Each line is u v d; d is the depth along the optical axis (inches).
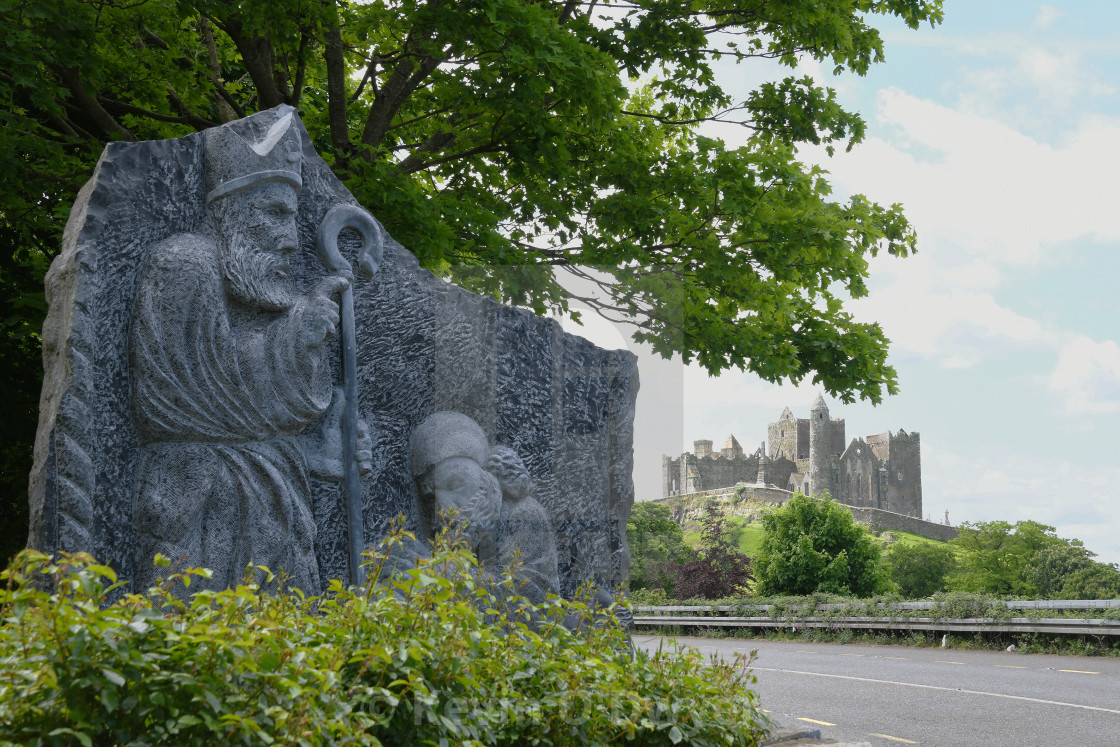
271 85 385.4
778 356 440.1
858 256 441.1
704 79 450.0
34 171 329.1
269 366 177.5
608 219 399.9
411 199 335.0
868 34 451.2
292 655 90.4
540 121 375.6
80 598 89.2
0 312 375.9
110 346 160.4
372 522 192.9
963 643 634.8
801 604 810.8
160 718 81.5
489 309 191.3
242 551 170.6
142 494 161.6
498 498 180.4
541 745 110.0
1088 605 565.9
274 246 180.5
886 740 300.4
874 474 4495.6
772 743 221.5
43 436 159.2
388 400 201.0
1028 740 298.2
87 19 315.0
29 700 78.4
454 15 327.0
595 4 426.6
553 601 137.3
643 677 128.6
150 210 168.7
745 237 422.0
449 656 104.3
